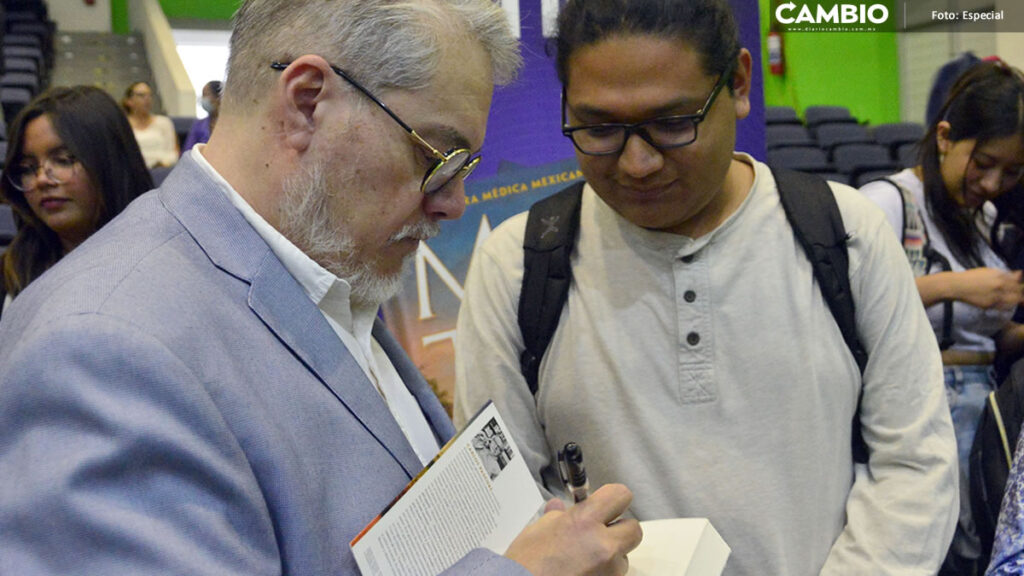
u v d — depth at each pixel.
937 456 1.26
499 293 1.39
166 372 0.80
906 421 1.29
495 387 1.38
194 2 12.57
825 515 1.30
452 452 1.00
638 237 1.33
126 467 0.77
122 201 1.91
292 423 0.90
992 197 2.18
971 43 8.36
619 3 1.18
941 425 1.29
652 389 1.31
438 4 0.98
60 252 1.96
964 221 2.18
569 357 1.35
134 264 0.87
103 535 0.74
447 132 0.98
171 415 0.79
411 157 0.98
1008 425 1.60
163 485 0.78
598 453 1.33
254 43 0.97
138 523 0.75
